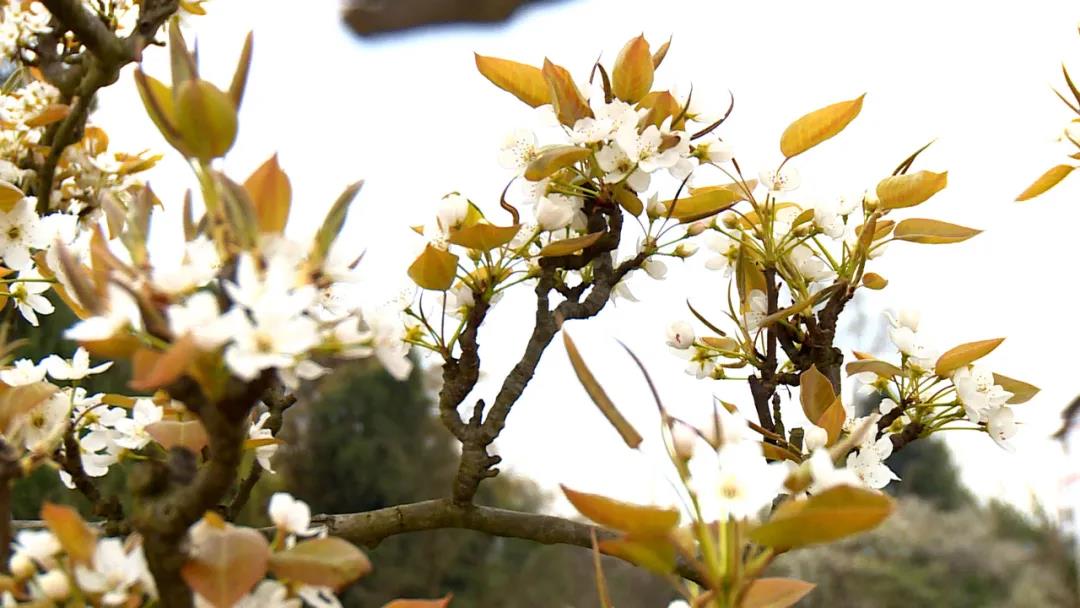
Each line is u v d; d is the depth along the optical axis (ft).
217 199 2.67
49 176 4.70
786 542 2.67
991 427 3.74
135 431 3.56
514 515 3.75
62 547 2.71
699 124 3.88
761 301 4.00
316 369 2.69
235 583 2.62
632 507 2.70
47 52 4.83
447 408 3.75
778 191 3.96
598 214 3.80
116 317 2.61
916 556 20.10
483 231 3.63
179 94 2.62
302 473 23.86
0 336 3.12
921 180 3.81
